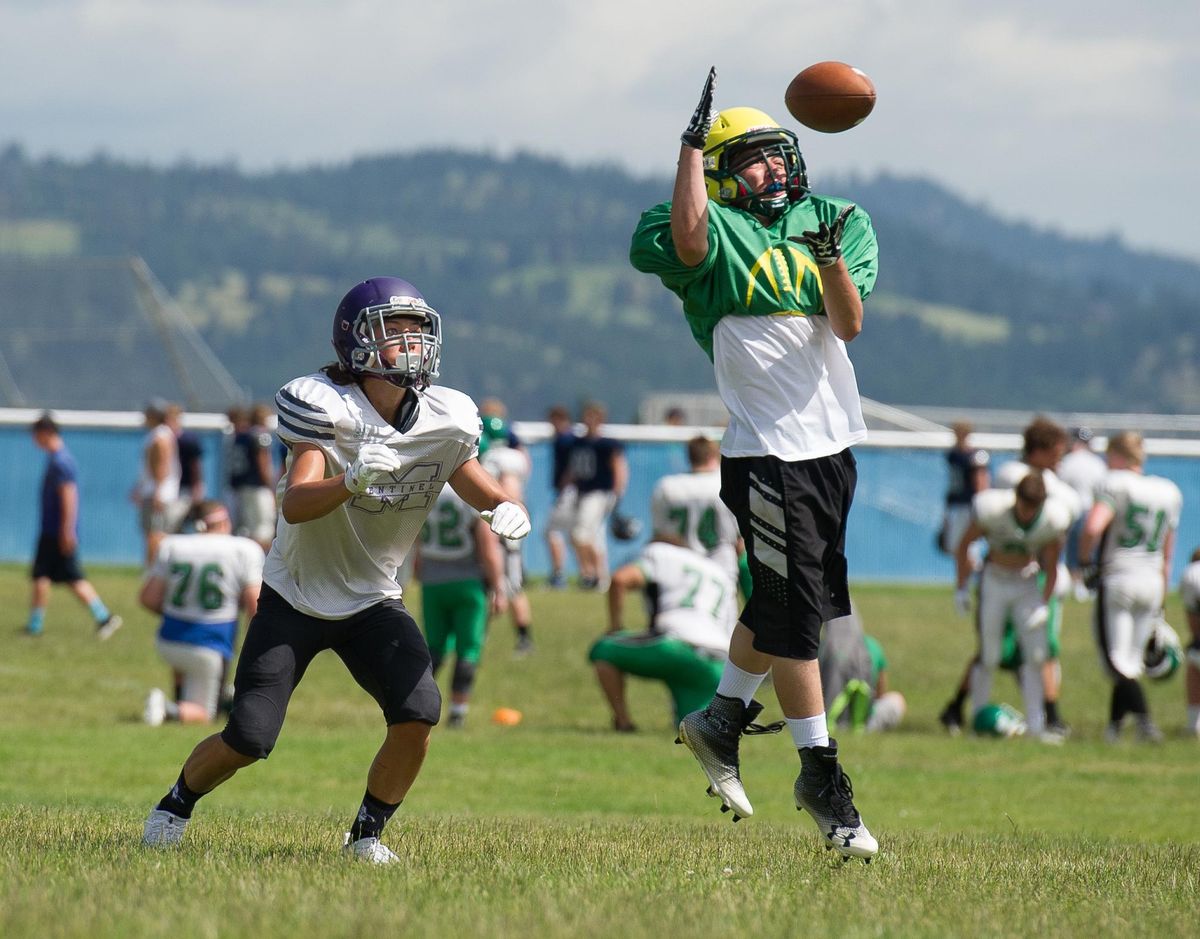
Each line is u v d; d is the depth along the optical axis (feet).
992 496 124.26
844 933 44.04
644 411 350.23
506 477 149.79
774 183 57.36
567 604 209.56
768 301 56.18
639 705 141.90
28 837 59.57
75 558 171.22
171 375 327.47
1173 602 235.20
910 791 101.09
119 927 41.73
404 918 43.29
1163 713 147.13
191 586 122.31
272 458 224.53
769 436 56.03
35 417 263.90
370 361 55.52
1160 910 49.78
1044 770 110.73
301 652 57.36
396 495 56.54
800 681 56.29
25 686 139.44
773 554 56.03
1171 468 266.16
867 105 57.98
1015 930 45.52
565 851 60.13
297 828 67.15
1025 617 125.80
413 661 57.62
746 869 56.24
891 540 267.80
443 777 102.12
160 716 121.08
